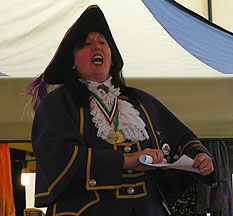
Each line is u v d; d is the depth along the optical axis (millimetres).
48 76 5609
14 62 9477
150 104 5566
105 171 4695
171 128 5516
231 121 8297
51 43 9617
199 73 10359
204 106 8328
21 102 7859
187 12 10367
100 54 5352
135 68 10266
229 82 8430
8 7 9625
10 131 7820
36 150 4852
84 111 5098
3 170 10969
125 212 4785
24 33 9555
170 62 10430
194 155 5133
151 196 4996
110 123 5102
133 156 4781
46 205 4859
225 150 11008
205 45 10484
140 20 10375
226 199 10625
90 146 4969
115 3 10102
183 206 9430
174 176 5309
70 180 4629
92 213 4742
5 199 11000
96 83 5320
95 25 5527
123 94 5508
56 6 9828
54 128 4875
